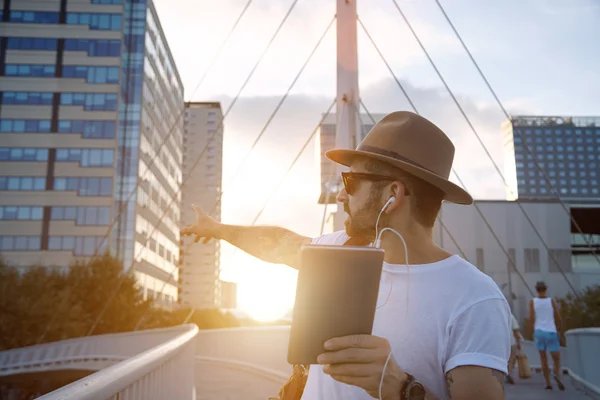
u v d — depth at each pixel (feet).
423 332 3.81
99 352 69.00
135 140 258.57
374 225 4.13
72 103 256.93
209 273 485.15
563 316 112.57
